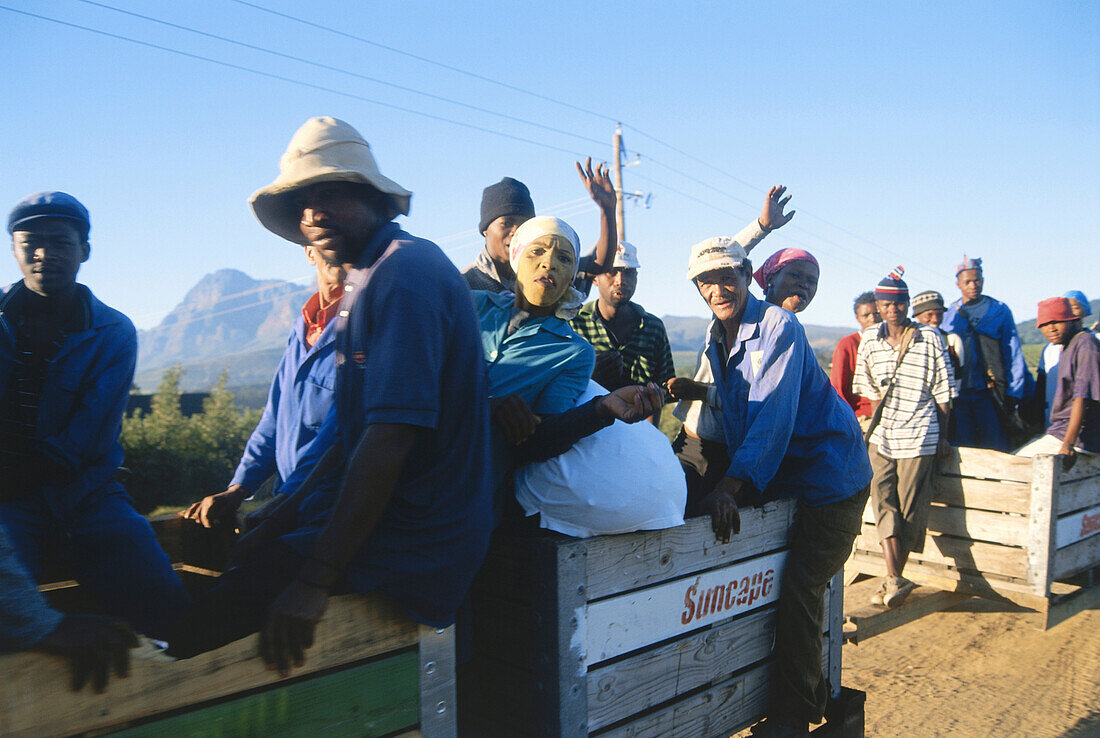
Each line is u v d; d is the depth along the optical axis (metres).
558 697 2.11
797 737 2.95
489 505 1.96
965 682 4.81
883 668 5.06
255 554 1.87
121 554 2.57
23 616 1.33
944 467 5.13
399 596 1.82
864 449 3.20
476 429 1.91
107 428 2.57
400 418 1.70
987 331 7.18
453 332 1.85
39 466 2.44
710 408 3.64
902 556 4.85
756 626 2.88
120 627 1.44
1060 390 5.36
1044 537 4.68
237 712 1.58
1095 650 5.38
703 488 3.62
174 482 17.98
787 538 3.02
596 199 3.80
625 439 2.33
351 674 1.76
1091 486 5.14
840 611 3.26
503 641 2.28
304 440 2.76
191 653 1.59
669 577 2.48
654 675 2.42
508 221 3.21
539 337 2.36
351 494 1.68
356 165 1.94
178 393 19.50
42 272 2.39
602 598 2.25
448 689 1.96
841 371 6.34
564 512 2.26
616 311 4.61
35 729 1.34
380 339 1.76
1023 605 4.78
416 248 1.86
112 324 2.60
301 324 2.93
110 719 1.42
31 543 2.46
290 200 2.07
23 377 2.43
